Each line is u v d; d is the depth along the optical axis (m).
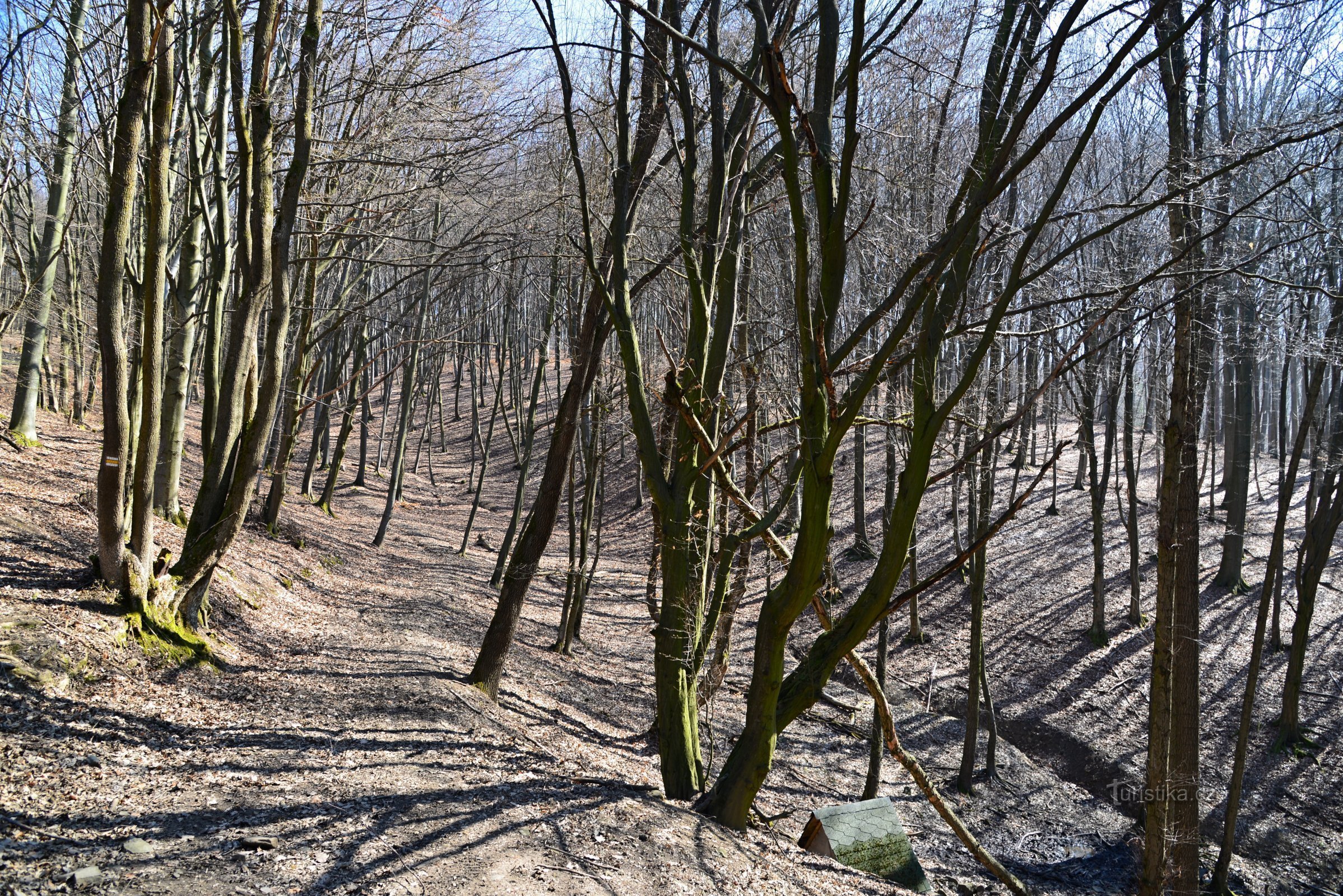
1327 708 16.44
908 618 22.14
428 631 15.30
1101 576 19.50
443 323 27.94
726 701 16.33
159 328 9.03
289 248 9.88
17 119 12.62
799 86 13.16
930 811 13.37
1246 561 22.91
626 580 26.52
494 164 14.11
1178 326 9.45
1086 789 14.84
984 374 14.72
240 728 8.03
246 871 5.17
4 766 5.96
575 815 7.17
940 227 11.73
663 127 12.81
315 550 19.47
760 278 15.44
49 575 9.04
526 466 21.27
